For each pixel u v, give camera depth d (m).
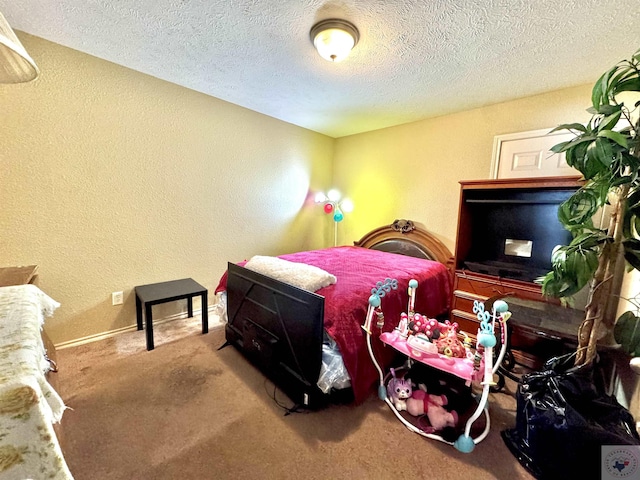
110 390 1.79
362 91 2.55
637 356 1.31
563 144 1.33
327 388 1.58
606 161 1.17
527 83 2.28
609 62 1.93
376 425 1.58
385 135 3.61
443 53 1.90
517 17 1.52
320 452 1.39
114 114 2.27
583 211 1.46
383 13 1.53
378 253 3.15
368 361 1.75
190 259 2.88
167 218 2.67
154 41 1.88
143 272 2.58
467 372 1.37
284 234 3.72
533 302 2.14
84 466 1.28
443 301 2.59
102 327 2.40
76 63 2.06
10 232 1.93
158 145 2.54
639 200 1.25
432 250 3.10
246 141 3.17
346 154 4.07
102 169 2.26
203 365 2.10
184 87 2.63
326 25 1.61
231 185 3.11
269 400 1.75
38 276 1.98
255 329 1.98
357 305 1.76
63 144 2.07
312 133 3.88
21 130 1.91
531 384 1.44
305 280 1.86
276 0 1.46
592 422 1.21
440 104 2.79
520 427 1.44
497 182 2.29
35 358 0.65
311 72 2.24
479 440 1.46
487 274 2.45
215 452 1.38
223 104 2.92
